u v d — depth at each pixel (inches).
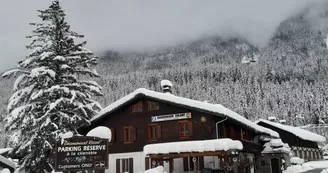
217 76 6594.5
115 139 1316.4
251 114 4653.1
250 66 7209.6
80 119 1147.3
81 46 1254.9
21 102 1156.5
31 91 1138.7
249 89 5162.4
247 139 1402.6
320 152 2770.7
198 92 5516.7
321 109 4281.5
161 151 1062.4
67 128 1141.7
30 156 1109.7
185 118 1206.9
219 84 5585.6
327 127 3250.5
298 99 4648.1
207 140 1044.5
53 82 1151.0
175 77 7003.0
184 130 1209.4
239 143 1059.9
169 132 1227.9
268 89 5113.2
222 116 1135.0
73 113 1173.1
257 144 1494.8
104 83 6658.5
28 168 1127.0
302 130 2428.6
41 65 1181.1
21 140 1136.2
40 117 1112.2
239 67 6973.4
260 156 1541.6
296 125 4252.0
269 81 6003.9
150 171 820.6
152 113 1273.4
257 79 6048.2
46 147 1059.3
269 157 1537.9
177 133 1210.0
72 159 794.2
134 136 1284.4
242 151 1277.1
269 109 4697.3
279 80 6210.6
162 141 1229.1
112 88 6510.8
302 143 2346.2
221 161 1045.8
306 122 4266.7
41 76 1122.7
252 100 4943.4
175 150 1047.6
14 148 1143.0
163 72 7313.0
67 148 800.3
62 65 1167.6
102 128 843.4
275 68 6924.2
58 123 1123.9
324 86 4704.7
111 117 1344.7
